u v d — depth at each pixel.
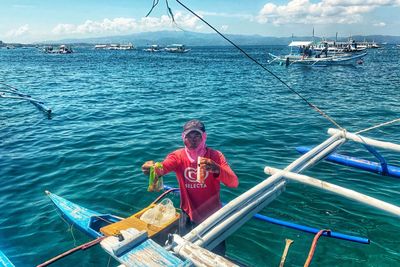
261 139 10.71
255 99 19.42
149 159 8.79
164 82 29.17
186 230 3.95
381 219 5.68
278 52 120.31
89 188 7.08
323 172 7.76
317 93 22.06
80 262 4.72
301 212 5.95
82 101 18.67
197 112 15.41
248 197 3.66
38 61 66.19
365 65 49.19
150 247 2.68
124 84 27.55
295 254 4.83
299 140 10.68
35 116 14.55
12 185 7.32
